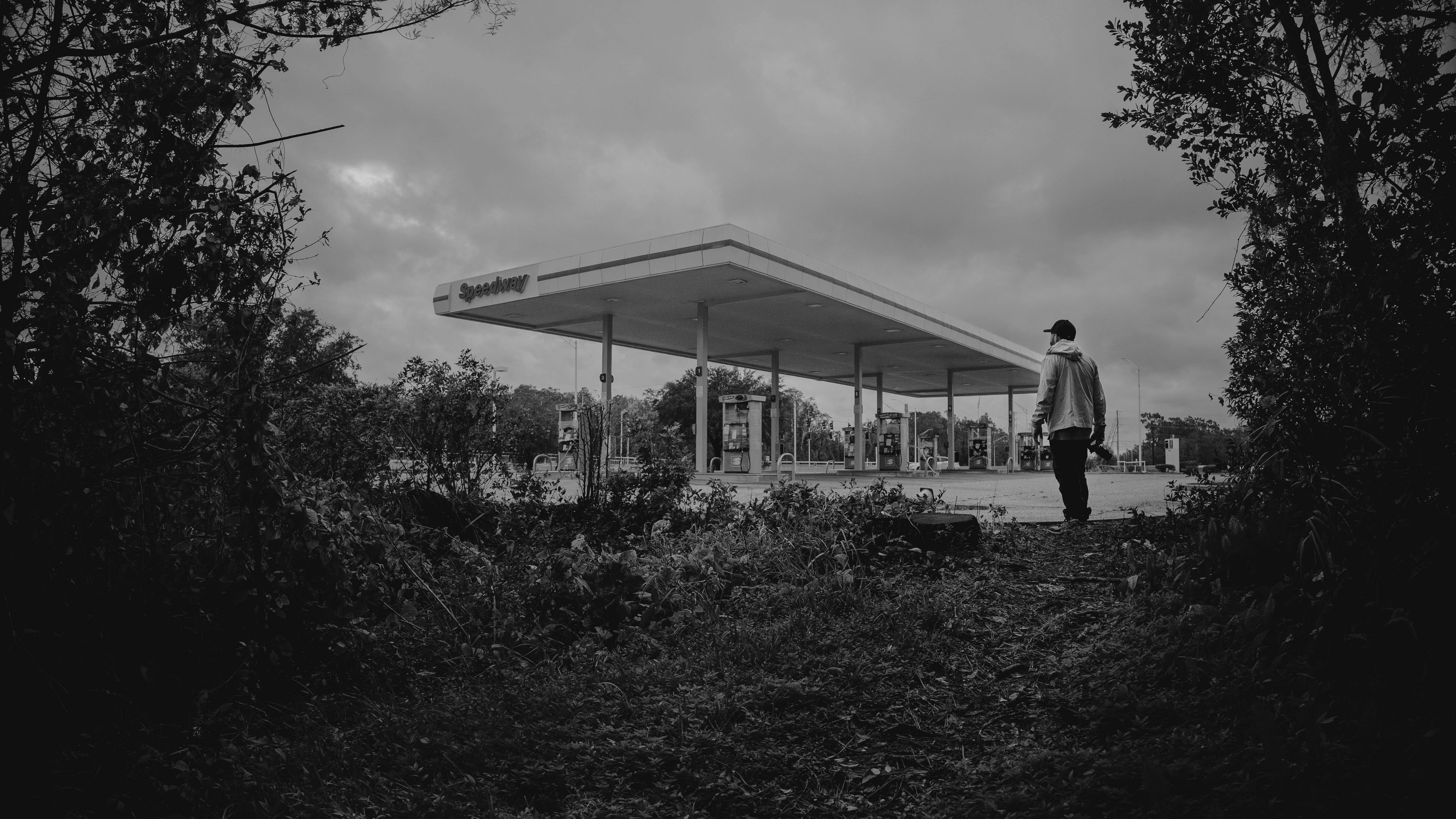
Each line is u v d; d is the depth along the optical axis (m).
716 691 4.37
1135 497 13.89
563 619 5.46
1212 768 2.75
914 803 3.22
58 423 3.22
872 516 6.97
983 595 5.53
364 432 7.52
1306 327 3.47
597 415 9.23
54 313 3.02
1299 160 3.52
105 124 3.33
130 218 3.28
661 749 3.75
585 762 3.62
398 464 8.18
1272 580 4.21
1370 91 2.70
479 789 3.30
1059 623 4.84
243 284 3.73
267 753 3.34
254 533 3.76
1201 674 3.56
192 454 3.74
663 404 64.06
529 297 29.56
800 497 7.75
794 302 30.97
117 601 3.49
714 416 61.81
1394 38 2.78
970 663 4.50
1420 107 2.63
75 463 3.31
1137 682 3.77
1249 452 4.22
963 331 42.50
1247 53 3.96
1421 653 2.94
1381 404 2.96
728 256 24.52
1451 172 2.62
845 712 4.07
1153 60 4.35
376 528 5.05
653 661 4.94
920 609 5.20
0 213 2.93
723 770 3.60
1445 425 2.78
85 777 2.95
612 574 5.89
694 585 6.09
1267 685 3.24
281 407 5.13
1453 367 2.72
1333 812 2.32
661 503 8.51
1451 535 2.86
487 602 5.38
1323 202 3.24
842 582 5.79
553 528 8.05
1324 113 3.38
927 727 3.86
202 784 3.00
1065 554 6.52
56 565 3.24
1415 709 2.77
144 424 3.62
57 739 3.17
